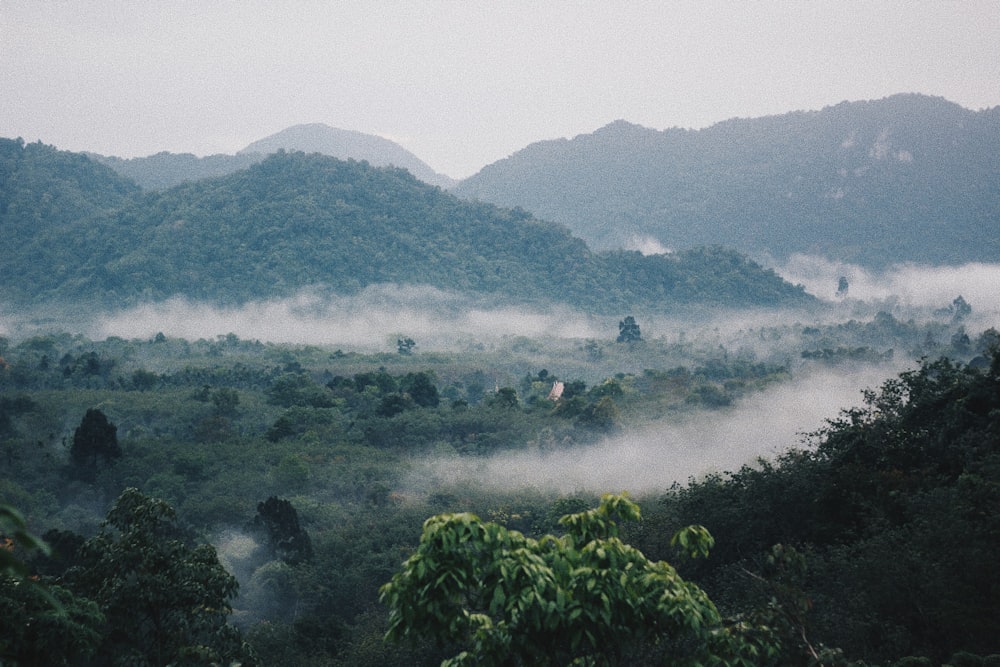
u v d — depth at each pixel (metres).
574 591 9.27
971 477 26.00
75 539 39.47
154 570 18.38
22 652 14.36
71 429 98.00
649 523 34.50
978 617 19.86
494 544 9.41
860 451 36.78
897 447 35.78
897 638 19.62
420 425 101.88
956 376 39.41
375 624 45.09
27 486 74.94
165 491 71.06
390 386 131.12
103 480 75.50
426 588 9.14
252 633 42.47
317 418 103.44
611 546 9.73
